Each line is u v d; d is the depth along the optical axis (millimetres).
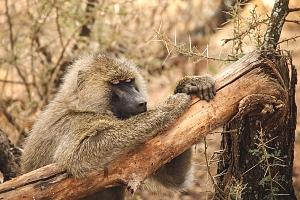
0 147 12883
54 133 11242
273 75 10250
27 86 18172
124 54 18766
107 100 11547
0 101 18094
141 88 12305
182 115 9914
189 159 11789
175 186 12258
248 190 11258
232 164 11188
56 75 18594
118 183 9875
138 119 10094
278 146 11023
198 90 9992
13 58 18219
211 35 21469
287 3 11320
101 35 18609
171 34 20734
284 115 10547
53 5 17969
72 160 9992
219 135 17828
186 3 21453
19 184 9453
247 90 9906
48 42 18953
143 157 9789
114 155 9875
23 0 19000
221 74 10117
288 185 11367
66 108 11453
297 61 21047
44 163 11273
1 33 19000
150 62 19078
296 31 22641
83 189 9836
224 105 9875
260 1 22062
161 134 9844
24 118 17641
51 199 9617
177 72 20891
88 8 19266
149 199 16078
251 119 10789
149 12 20469
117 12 19219
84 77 11578
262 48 10586
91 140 10180
